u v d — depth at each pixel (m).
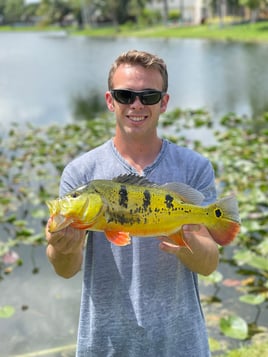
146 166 2.60
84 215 2.13
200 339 2.60
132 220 2.25
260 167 8.46
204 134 12.20
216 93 19.36
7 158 10.19
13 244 6.24
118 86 2.54
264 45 39.50
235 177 8.20
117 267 2.54
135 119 2.54
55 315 4.88
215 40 47.59
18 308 4.99
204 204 2.61
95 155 2.69
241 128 12.73
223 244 2.32
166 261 2.53
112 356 2.56
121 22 87.31
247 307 4.91
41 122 14.80
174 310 2.54
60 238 2.19
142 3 79.50
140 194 2.26
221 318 4.54
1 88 22.69
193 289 2.63
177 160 2.64
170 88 21.08
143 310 2.51
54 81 25.11
